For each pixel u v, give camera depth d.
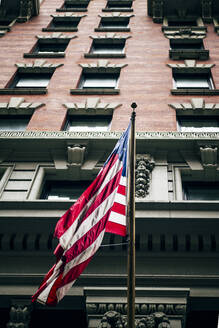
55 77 20.41
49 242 10.87
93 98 18.16
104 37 25.00
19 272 10.53
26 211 11.20
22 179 13.41
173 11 28.62
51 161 14.34
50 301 7.91
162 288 9.88
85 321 10.06
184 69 21.02
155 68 21.02
